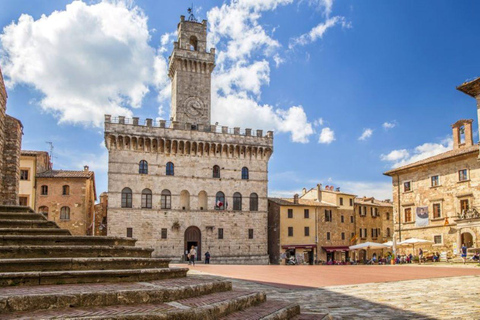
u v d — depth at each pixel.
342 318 13.91
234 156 81.62
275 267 52.41
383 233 102.81
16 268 13.42
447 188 62.81
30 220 20.05
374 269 45.06
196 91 84.81
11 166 27.58
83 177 72.56
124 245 19.89
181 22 86.50
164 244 74.31
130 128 75.12
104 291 10.67
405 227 70.38
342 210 93.94
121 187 73.50
